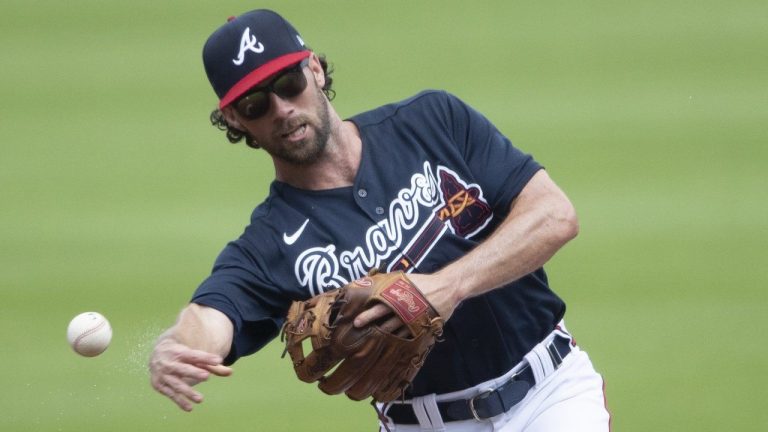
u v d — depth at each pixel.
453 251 15.48
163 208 37.72
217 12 50.81
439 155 15.59
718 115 40.75
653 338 29.80
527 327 16.14
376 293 14.09
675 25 47.50
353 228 15.09
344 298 14.23
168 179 39.69
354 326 14.12
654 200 36.16
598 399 16.61
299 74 14.62
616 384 27.89
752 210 35.34
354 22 50.16
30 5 51.81
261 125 14.73
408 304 14.04
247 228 15.41
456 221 15.61
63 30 49.59
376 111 15.78
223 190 38.88
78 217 37.22
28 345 30.52
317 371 14.62
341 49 47.88
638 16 48.53
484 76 45.00
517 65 45.66
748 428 25.89
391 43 48.22
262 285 15.02
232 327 14.59
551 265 33.41
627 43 46.31
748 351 29.08
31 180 39.72
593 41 46.81
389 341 14.18
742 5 48.62
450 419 16.14
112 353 30.09
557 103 42.50
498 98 43.22
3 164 40.75
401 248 15.19
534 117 41.62
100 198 38.47
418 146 15.56
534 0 51.00
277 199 15.41
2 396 28.36
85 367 29.73
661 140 39.47
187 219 36.94
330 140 15.13
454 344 15.70
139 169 40.41
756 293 31.48
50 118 43.75
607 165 38.22
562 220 15.26
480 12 50.34
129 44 48.50
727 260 33.03
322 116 14.95
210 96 44.88
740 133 39.53
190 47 48.00
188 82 45.78
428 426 16.23
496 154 15.78
